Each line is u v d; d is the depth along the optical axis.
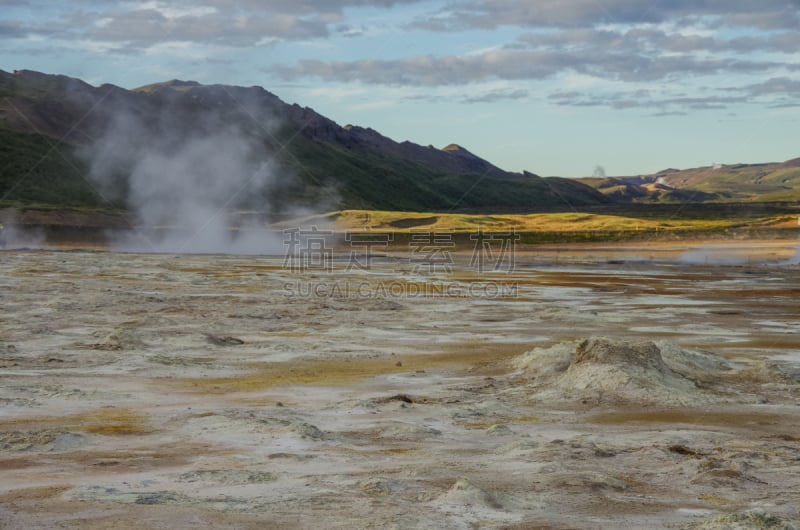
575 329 38.56
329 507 12.01
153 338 32.84
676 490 13.88
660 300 52.41
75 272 67.44
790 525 11.58
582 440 17.61
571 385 23.75
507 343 34.09
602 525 11.61
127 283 58.66
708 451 16.72
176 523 11.02
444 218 189.00
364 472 14.48
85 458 15.27
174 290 54.69
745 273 77.38
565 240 139.00
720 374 25.98
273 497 12.54
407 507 12.09
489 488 13.34
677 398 22.45
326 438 17.36
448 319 42.16
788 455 16.39
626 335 36.59
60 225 152.25
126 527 10.77
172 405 21.08
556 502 12.76
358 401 21.69
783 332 37.75
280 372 27.05
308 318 42.09
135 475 13.95
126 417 19.34
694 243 131.25
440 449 16.77
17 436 16.70
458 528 11.18
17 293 49.50
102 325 37.31
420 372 27.23
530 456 15.97
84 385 23.59
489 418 20.38
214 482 13.49
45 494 12.53
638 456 16.25
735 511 12.58
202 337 33.12
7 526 10.73
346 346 32.75
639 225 175.25
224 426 17.98
